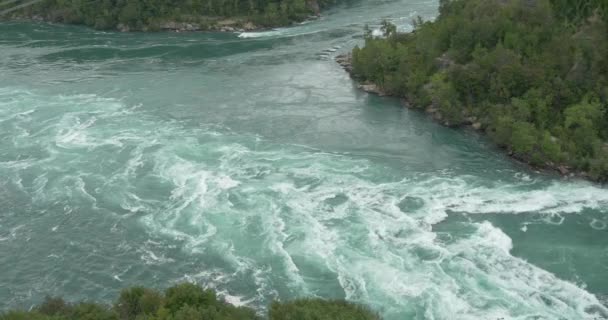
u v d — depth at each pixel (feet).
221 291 166.91
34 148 255.09
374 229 192.95
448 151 250.37
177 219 201.57
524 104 250.78
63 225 200.85
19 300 166.91
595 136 234.99
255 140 262.88
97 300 165.37
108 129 274.36
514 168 233.96
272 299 163.22
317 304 139.85
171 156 245.86
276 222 197.88
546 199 210.79
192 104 307.17
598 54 260.01
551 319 152.66
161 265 179.32
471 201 210.18
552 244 185.47
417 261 176.65
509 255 179.42
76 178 229.66
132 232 195.72
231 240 189.47
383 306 158.20
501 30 302.45
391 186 221.46
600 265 175.52
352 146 257.14
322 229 193.57
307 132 272.10
